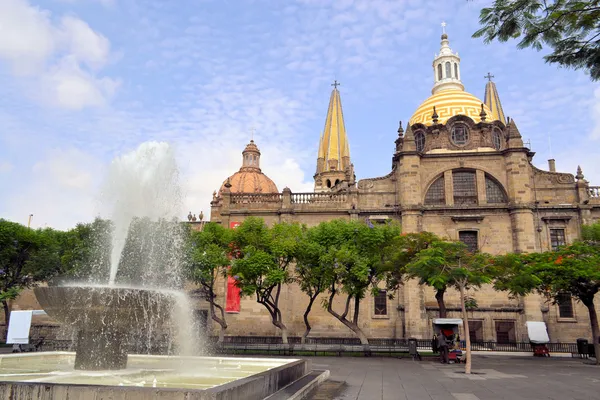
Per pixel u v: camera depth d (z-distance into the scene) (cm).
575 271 2956
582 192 4481
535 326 3962
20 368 1490
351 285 3359
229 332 4534
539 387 1828
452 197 4675
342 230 3547
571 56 1019
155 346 2980
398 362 2839
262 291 3866
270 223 4794
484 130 4962
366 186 4800
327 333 4447
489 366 2723
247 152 9019
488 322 4275
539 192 4600
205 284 3809
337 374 2131
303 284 3712
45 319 5141
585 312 4259
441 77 6531
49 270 4356
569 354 3806
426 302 4406
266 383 1049
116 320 1360
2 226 4131
